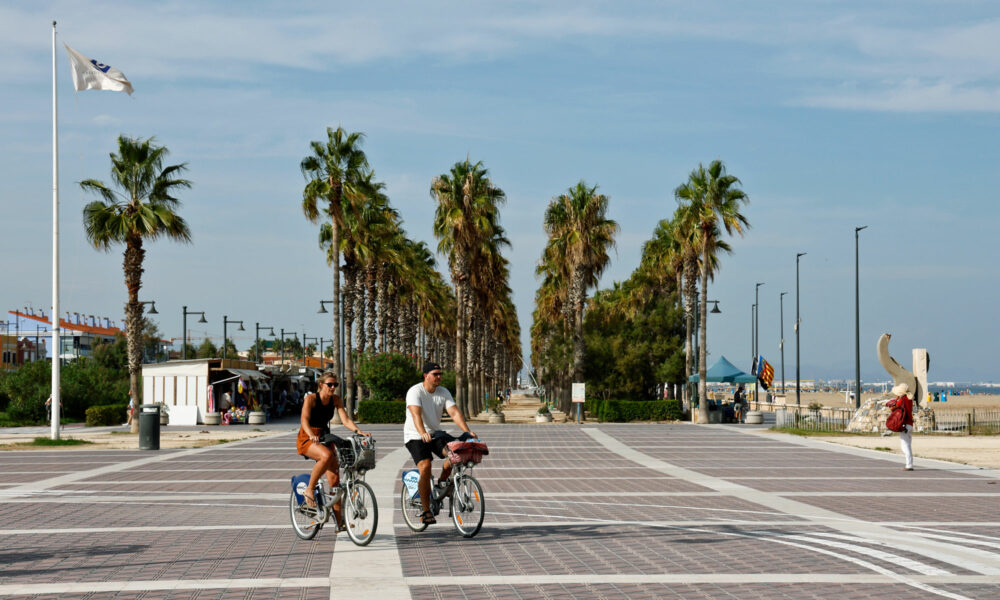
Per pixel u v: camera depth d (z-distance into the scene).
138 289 36.91
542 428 39.47
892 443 28.12
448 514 11.12
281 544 9.63
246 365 51.19
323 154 43.12
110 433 35.75
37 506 12.98
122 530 10.66
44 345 112.62
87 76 28.23
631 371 50.72
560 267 51.19
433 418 10.24
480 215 47.22
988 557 8.87
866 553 9.07
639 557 8.85
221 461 21.36
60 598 7.15
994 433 34.31
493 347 89.62
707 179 46.66
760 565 8.45
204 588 7.49
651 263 57.97
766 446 26.75
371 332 58.66
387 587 7.51
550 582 7.70
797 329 62.94
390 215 55.09
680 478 16.98
